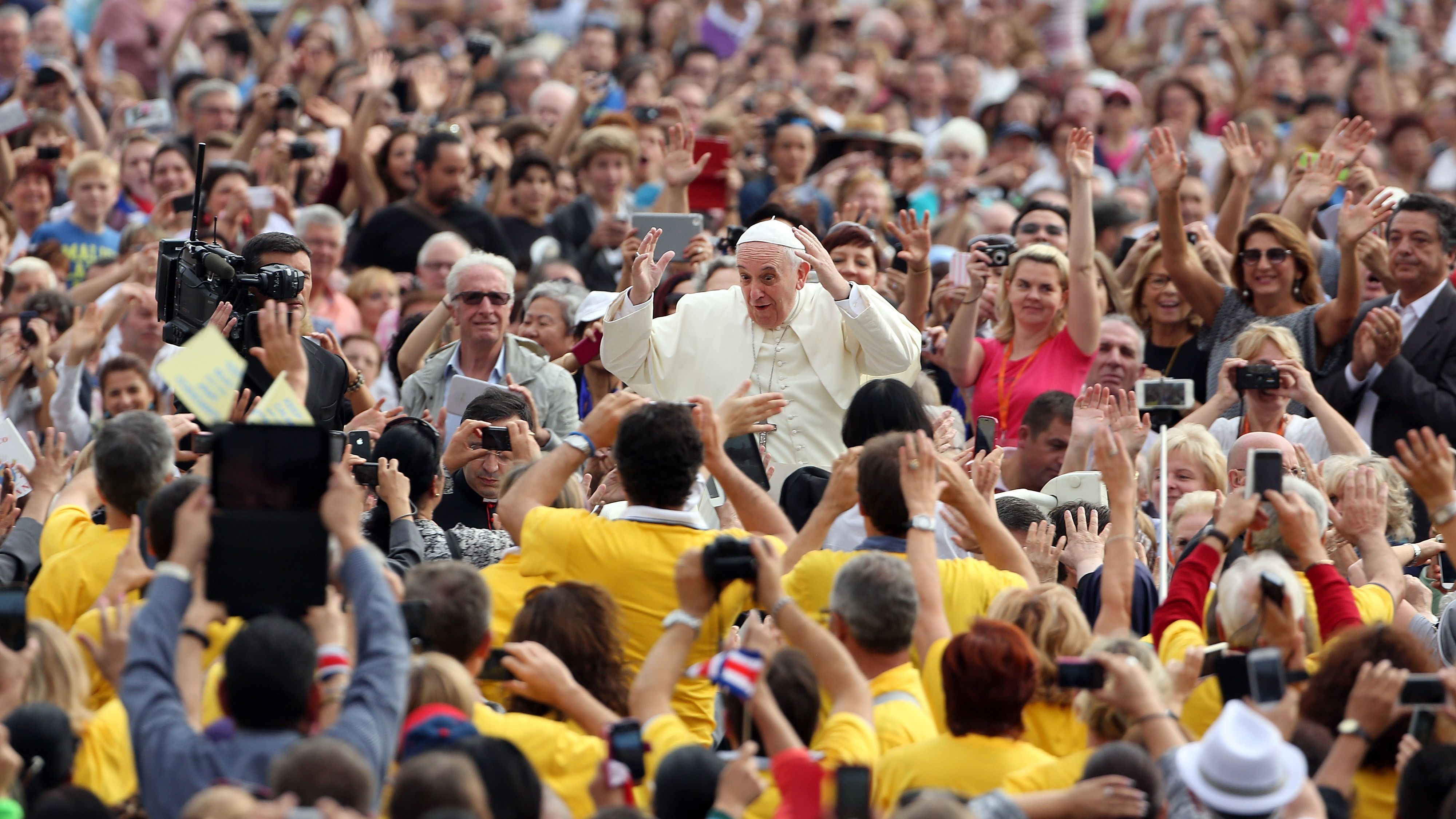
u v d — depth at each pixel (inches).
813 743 601.9
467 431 938.7
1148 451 1046.4
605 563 724.0
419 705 584.7
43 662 610.2
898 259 1401.3
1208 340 1262.3
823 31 2541.8
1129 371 1190.9
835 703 605.3
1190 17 2716.5
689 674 615.8
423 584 625.0
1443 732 600.4
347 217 1702.8
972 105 2297.0
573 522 733.3
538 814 537.3
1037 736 662.5
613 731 563.8
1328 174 1293.1
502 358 1166.3
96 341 1238.9
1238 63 2391.7
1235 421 1106.1
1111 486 749.3
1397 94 2322.8
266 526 554.6
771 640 655.1
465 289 1151.0
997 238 1230.9
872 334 994.7
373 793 502.9
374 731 528.4
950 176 1829.5
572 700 621.9
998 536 754.2
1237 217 1375.5
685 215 1210.0
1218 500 826.8
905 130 2197.3
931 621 684.1
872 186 1541.6
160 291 956.0
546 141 1758.1
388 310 1445.6
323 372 986.1
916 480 706.2
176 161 1628.9
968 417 1245.7
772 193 1690.5
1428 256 1175.6
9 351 1206.9
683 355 1041.5
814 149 1740.9
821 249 1013.2
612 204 1640.0
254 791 506.0
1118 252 1477.6
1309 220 1294.3
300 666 542.0
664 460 726.5
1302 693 637.3
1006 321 1225.4
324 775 486.9
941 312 1326.3
